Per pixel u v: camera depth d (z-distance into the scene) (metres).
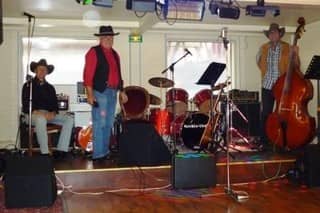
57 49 6.76
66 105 6.20
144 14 5.55
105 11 5.57
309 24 6.57
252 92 6.55
